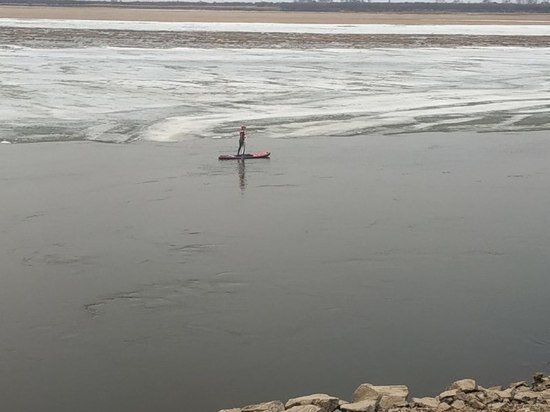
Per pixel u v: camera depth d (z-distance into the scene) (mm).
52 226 17328
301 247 16266
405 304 13461
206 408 10039
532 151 26984
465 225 18062
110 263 15102
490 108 35094
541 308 13359
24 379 10734
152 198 19859
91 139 27219
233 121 30906
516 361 11461
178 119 31000
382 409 9070
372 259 15648
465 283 14453
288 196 20328
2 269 14703
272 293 13812
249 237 16844
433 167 24172
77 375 10867
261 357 11469
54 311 12891
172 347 11727
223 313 12938
